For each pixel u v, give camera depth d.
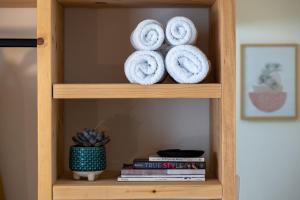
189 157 1.62
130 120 1.85
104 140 1.64
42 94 1.53
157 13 1.86
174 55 1.55
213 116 1.75
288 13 1.80
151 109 1.86
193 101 1.86
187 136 1.86
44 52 1.53
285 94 1.79
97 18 1.85
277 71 1.80
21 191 1.86
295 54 1.80
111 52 1.85
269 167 1.79
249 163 1.79
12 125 1.86
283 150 1.79
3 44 1.60
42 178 1.53
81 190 1.52
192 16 1.86
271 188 1.78
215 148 1.70
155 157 1.61
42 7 1.54
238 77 1.79
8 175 1.86
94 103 1.85
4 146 1.86
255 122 1.79
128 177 1.60
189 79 1.54
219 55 1.59
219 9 1.59
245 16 1.80
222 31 1.55
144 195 1.53
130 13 1.85
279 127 1.79
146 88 1.53
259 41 1.80
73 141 1.76
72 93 1.54
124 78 1.86
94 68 1.85
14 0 1.73
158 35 1.57
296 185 1.78
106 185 1.54
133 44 1.63
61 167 1.77
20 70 1.86
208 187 1.54
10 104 1.86
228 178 1.54
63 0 1.68
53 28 1.59
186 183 1.57
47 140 1.53
